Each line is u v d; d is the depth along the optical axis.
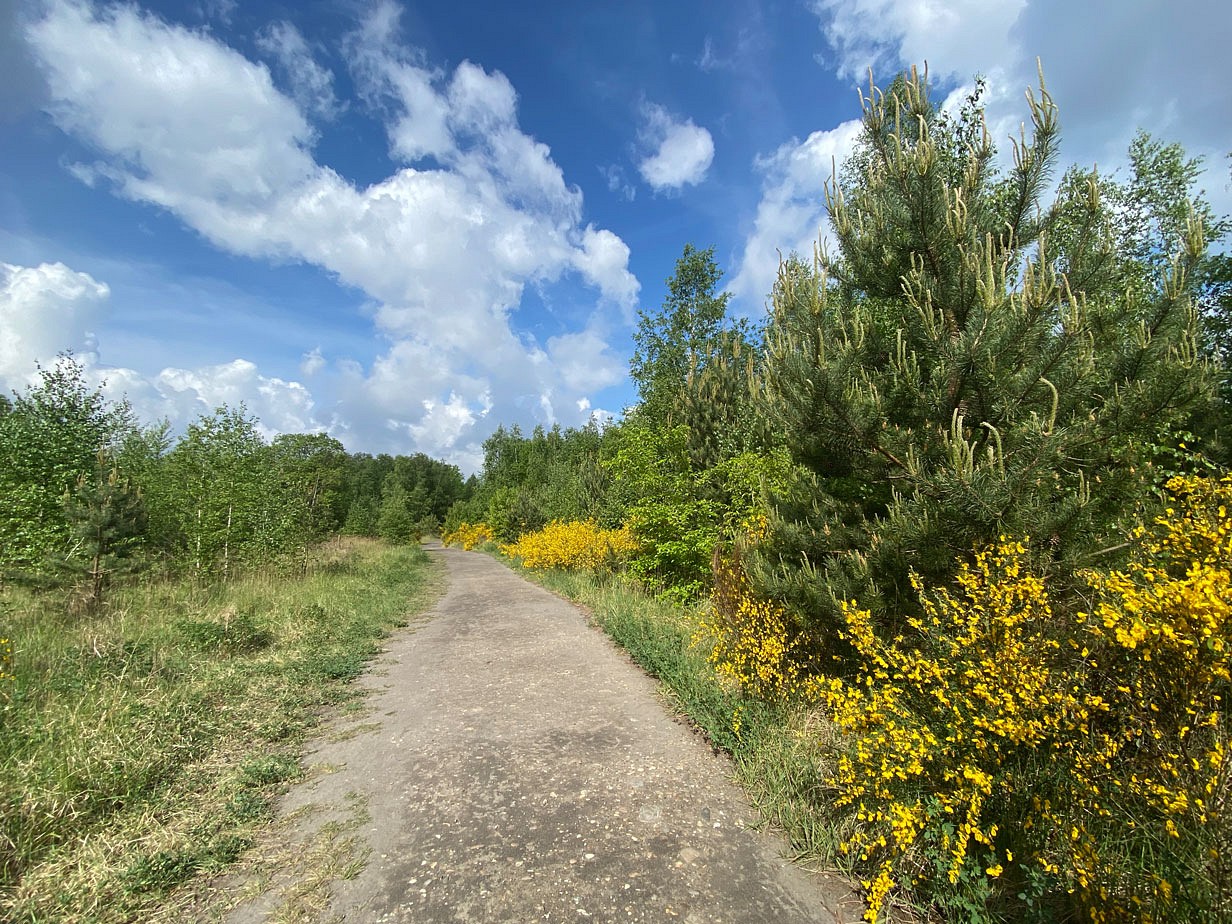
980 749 2.53
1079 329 3.21
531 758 4.23
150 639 6.83
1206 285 5.93
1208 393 3.15
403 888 2.75
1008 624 2.50
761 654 4.40
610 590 11.54
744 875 2.85
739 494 8.24
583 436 37.19
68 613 8.20
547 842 3.14
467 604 12.79
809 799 3.38
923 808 2.62
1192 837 1.95
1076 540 3.14
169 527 13.70
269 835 3.25
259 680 5.97
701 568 8.82
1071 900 2.25
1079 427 3.23
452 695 5.87
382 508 46.78
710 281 17.33
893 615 3.89
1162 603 2.08
